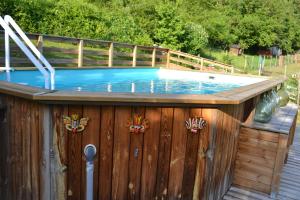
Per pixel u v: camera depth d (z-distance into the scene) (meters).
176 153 2.79
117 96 2.38
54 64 7.99
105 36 12.44
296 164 5.10
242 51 29.48
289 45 33.81
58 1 11.22
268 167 3.77
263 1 30.00
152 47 11.27
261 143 3.77
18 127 2.54
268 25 29.09
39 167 2.49
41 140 2.41
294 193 4.00
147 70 10.24
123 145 2.59
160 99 2.48
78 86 6.30
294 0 42.25
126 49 12.99
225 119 3.15
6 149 2.68
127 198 2.75
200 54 18.47
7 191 2.78
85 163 2.52
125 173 2.67
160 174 2.80
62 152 2.42
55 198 2.49
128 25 13.85
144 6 15.61
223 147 3.31
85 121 2.42
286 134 3.61
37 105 2.37
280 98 5.68
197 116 2.75
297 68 25.42
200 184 2.97
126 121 2.54
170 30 15.15
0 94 2.59
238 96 2.92
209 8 26.62
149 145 2.68
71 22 11.19
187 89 7.14
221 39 23.81
